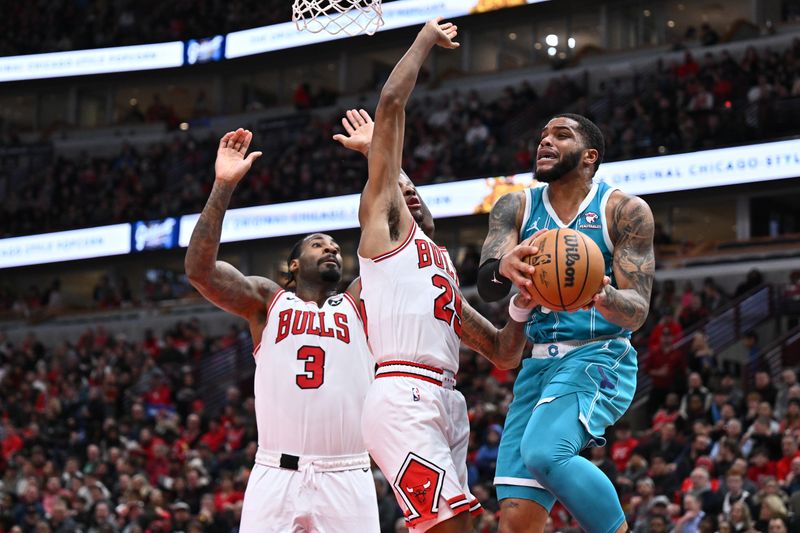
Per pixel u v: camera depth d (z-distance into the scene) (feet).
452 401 13.60
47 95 102.68
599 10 82.43
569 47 84.02
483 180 68.90
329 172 78.64
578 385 13.14
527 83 77.77
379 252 13.51
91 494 43.60
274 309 16.35
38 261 85.81
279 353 16.10
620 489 34.88
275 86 97.04
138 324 78.38
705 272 62.08
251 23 92.07
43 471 47.88
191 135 90.43
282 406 15.93
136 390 61.41
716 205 68.59
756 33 73.97
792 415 35.81
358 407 16.16
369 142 15.43
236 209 78.48
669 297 55.52
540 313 13.82
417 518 12.89
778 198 67.41
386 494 37.37
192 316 76.95
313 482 15.75
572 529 31.01
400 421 13.07
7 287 91.04
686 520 30.96
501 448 13.79
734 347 52.80
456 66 88.53
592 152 13.78
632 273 13.01
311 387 15.93
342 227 74.79
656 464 35.53
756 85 67.00
